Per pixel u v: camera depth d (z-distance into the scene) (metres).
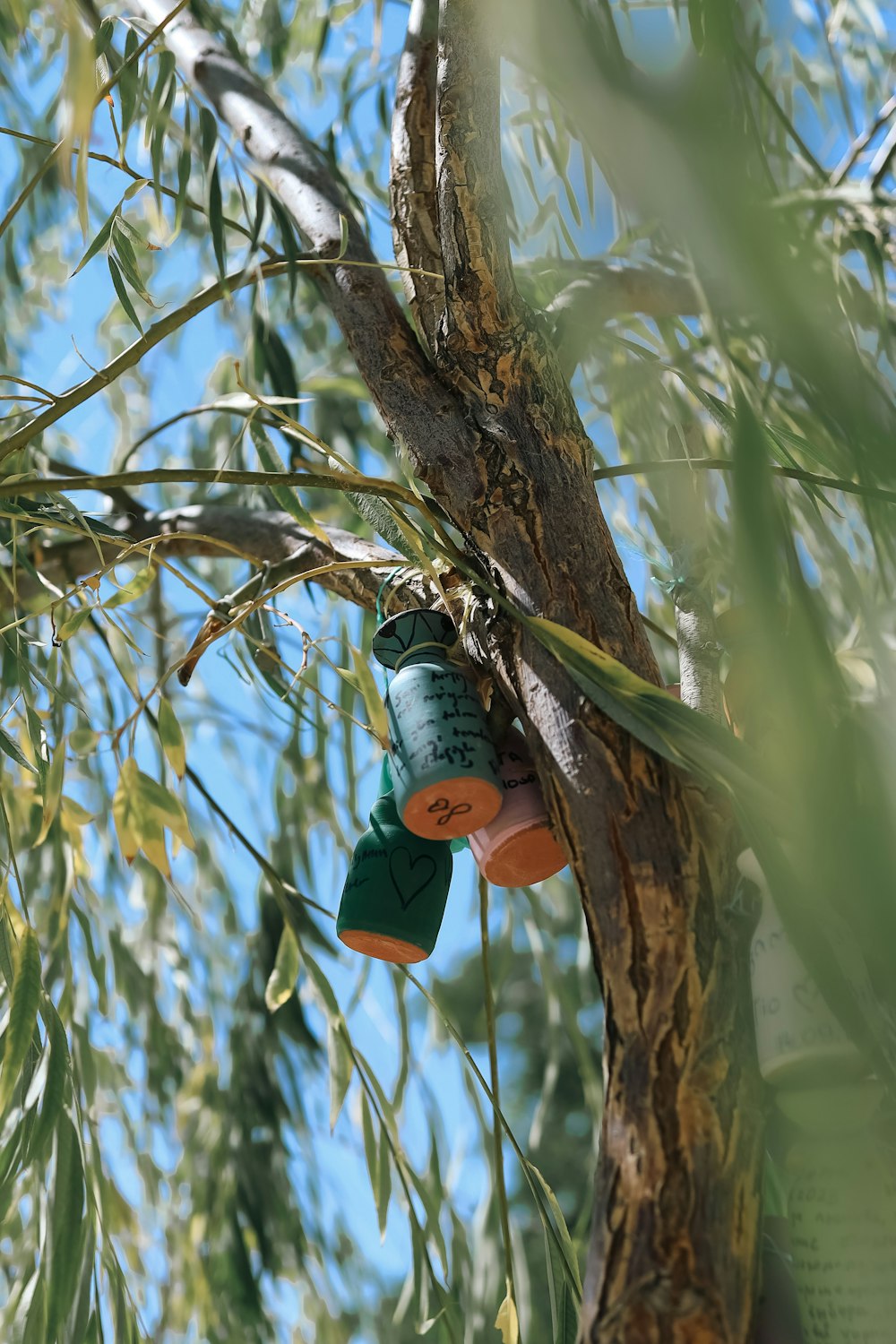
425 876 0.94
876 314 0.87
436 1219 1.47
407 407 0.97
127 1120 1.96
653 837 0.74
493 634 0.87
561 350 1.08
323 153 1.84
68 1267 1.22
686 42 0.39
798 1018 0.66
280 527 1.38
